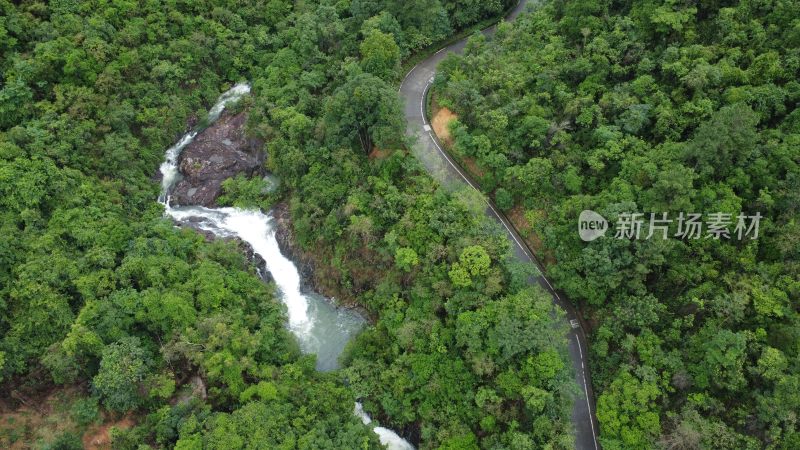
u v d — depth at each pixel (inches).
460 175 2655.0
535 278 2349.9
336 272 2684.5
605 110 2440.9
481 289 2155.5
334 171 2694.4
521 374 1983.3
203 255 2605.8
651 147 2321.6
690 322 1948.8
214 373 2076.8
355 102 2568.9
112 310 2191.2
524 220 2448.3
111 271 2320.4
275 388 2119.8
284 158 2815.0
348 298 2682.1
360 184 2672.2
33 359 2140.7
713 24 2461.9
